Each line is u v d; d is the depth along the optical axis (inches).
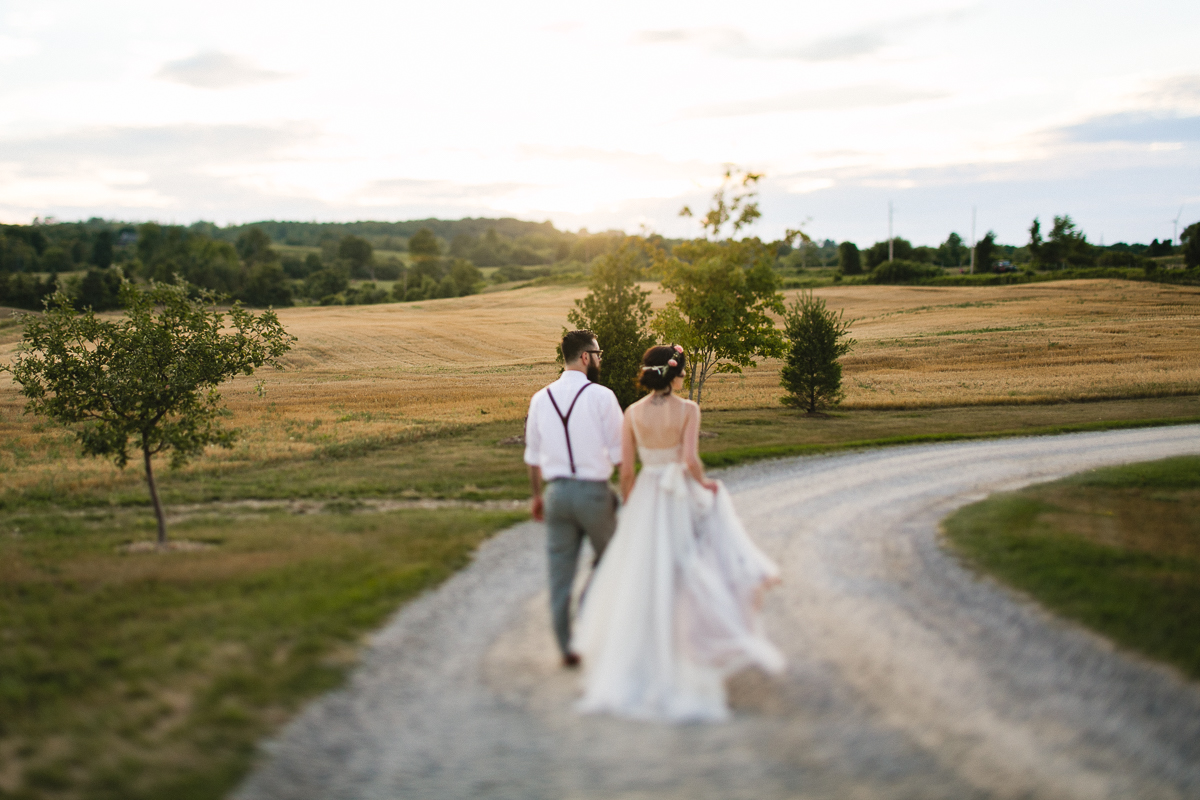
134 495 486.6
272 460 622.5
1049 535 315.3
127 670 179.0
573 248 7209.6
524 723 156.5
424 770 138.2
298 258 6692.9
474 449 673.0
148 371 375.9
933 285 3518.7
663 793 130.3
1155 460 553.0
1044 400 1060.5
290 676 175.3
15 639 204.7
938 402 1031.6
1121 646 200.8
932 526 350.3
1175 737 153.7
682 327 780.0
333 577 259.4
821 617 224.7
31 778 132.9
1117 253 4264.3
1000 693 173.3
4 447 759.7
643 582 173.6
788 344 815.1
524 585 258.4
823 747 146.9
